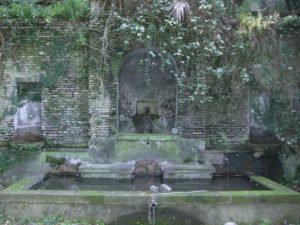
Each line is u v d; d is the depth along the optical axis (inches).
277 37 489.7
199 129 489.1
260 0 542.9
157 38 470.6
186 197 362.3
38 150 491.2
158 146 488.4
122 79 514.9
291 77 494.3
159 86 519.2
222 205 365.4
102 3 474.3
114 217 361.1
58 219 358.9
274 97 497.4
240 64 482.9
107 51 477.1
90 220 360.8
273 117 501.0
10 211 362.6
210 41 466.0
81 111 495.8
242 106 504.1
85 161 489.4
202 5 460.1
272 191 382.9
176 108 498.3
